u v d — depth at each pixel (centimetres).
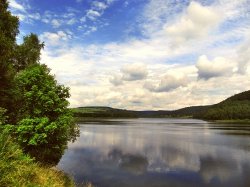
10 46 2242
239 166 2836
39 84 1947
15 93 1942
